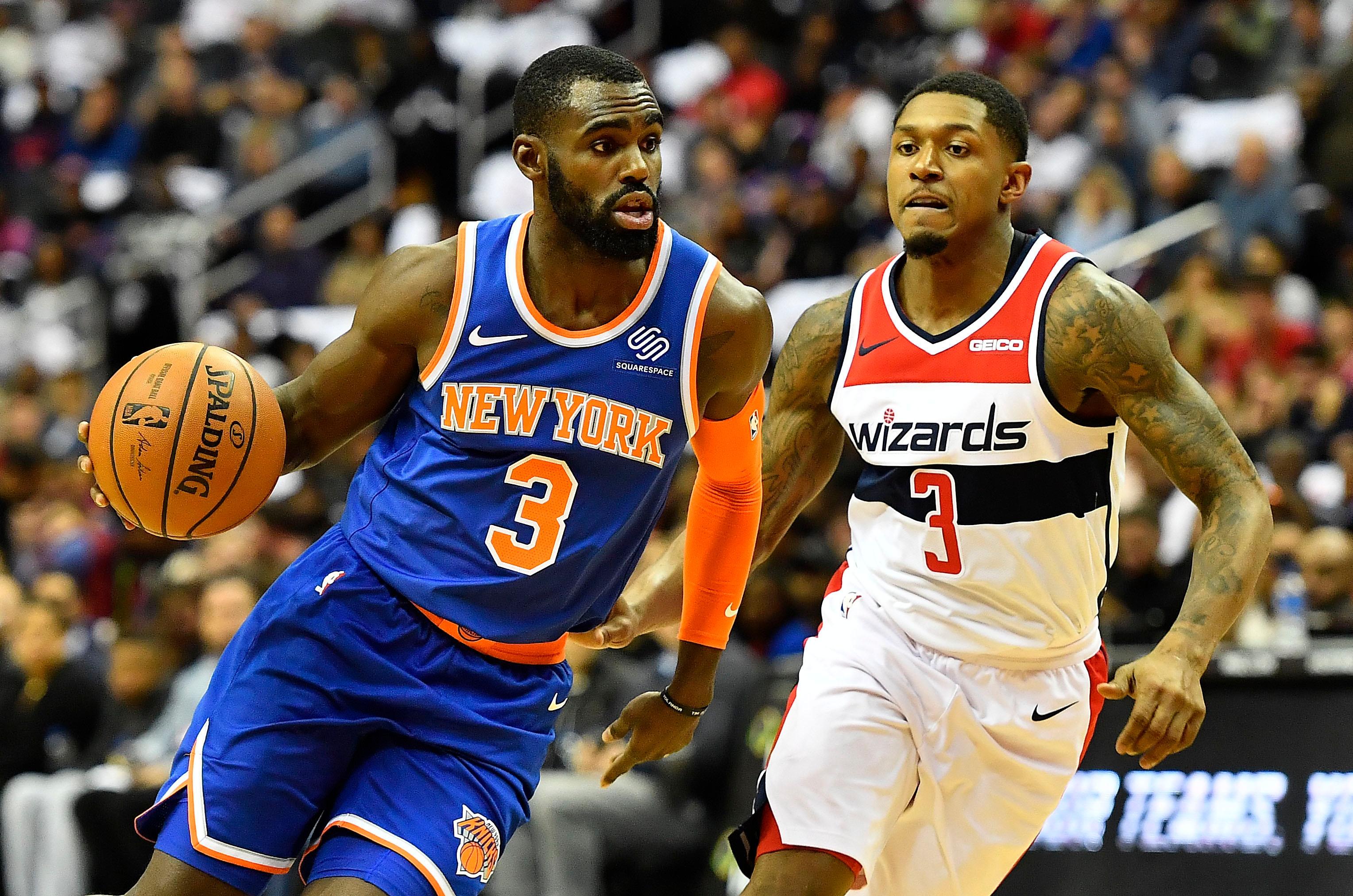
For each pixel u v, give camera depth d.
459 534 9.89
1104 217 35.16
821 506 26.47
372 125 45.75
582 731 21.61
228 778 9.74
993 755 10.96
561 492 9.88
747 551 11.12
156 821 10.09
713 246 38.28
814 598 23.23
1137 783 17.06
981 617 10.92
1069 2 42.78
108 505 10.33
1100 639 11.58
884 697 10.92
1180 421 10.45
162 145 47.66
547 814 19.97
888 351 11.22
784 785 10.81
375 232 42.09
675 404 9.99
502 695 10.10
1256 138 34.16
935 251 10.88
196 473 9.89
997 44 43.16
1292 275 34.28
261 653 10.00
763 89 45.31
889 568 11.21
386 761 9.86
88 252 43.94
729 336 10.12
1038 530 10.80
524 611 10.00
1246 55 40.28
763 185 40.94
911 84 42.75
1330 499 27.03
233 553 26.56
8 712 24.06
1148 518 21.41
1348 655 16.70
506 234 9.95
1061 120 38.12
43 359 41.16
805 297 35.47
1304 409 28.67
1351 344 30.67
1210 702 17.02
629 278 9.90
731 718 20.38
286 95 46.56
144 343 40.62
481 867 9.91
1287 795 16.53
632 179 9.47
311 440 10.45
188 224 41.94
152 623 24.39
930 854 11.19
